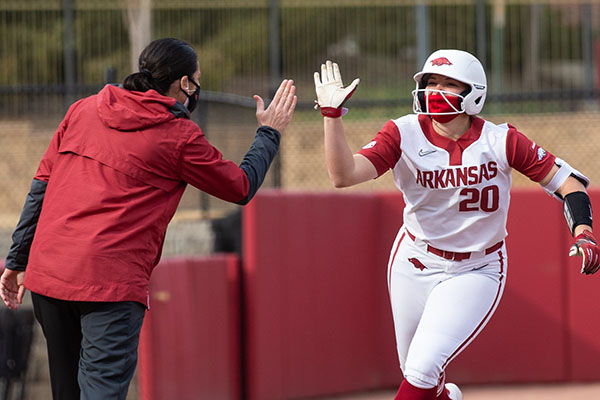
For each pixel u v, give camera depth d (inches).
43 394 882.1
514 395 954.7
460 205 529.3
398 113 1772.9
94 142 478.0
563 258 989.2
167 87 491.5
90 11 1824.6
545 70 2066.9
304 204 960.3
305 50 1907.0
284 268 948.0
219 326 921.5
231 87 1887.3
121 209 470.9
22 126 1577.3
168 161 475.8
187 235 1085.8
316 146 1705.2
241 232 959.0
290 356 948.0
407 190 543.2
